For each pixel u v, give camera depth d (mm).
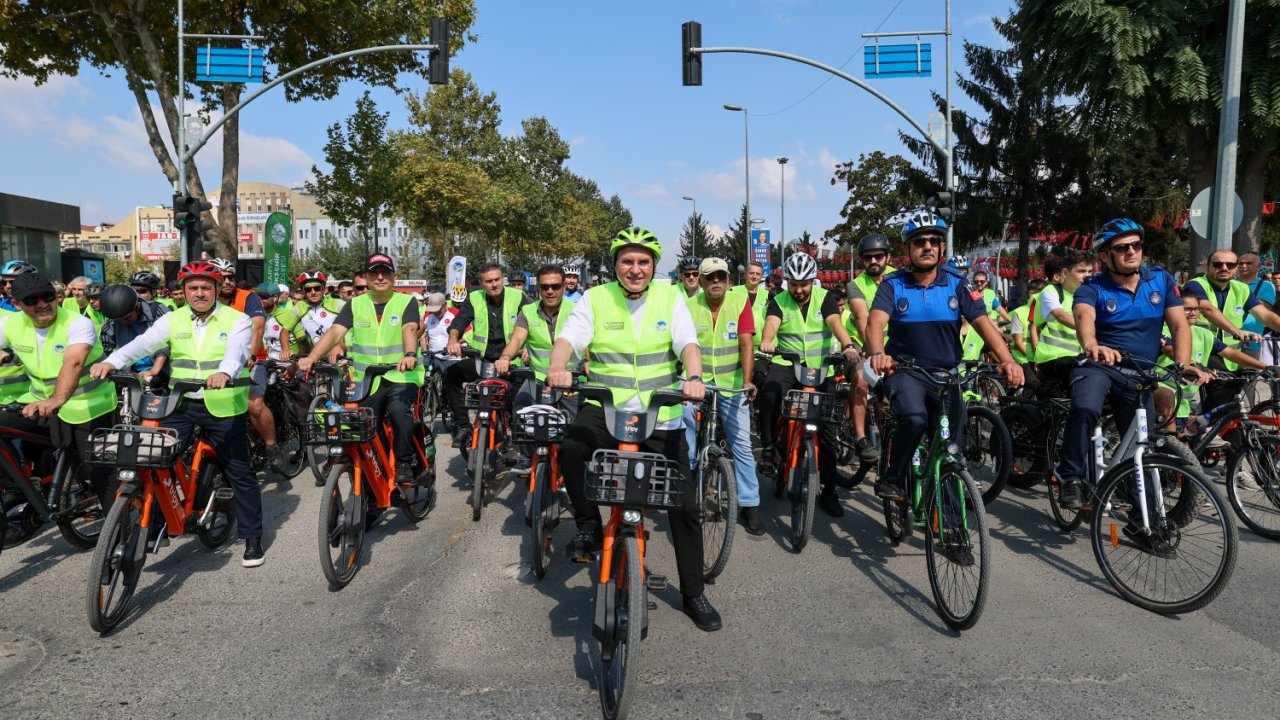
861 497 6645
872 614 4125
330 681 3434
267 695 3312
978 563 3768
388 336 5492
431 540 5512
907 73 14953
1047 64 17219
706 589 4508
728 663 3574
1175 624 3912
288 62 20656
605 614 3197
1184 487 4180
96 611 3834
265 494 6863
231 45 19219
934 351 4652
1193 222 10484
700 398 3324
